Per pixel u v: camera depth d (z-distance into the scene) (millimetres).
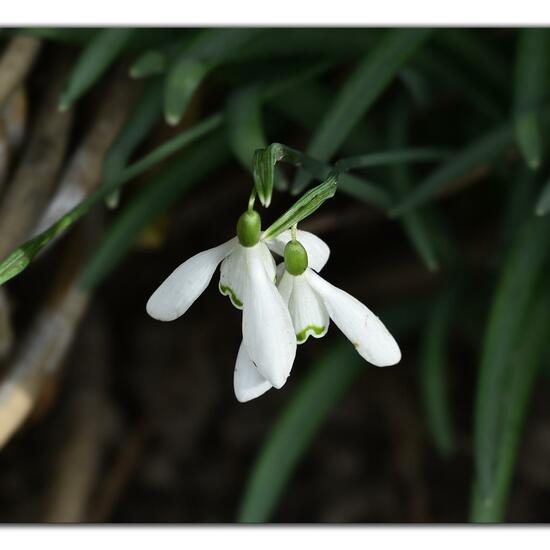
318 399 494
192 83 449
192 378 678
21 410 479
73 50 498
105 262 479
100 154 484
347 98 450
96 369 629
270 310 359
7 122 484
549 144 478
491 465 439
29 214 483
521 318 458
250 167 444
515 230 496
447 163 461
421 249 467
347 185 446
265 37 471
